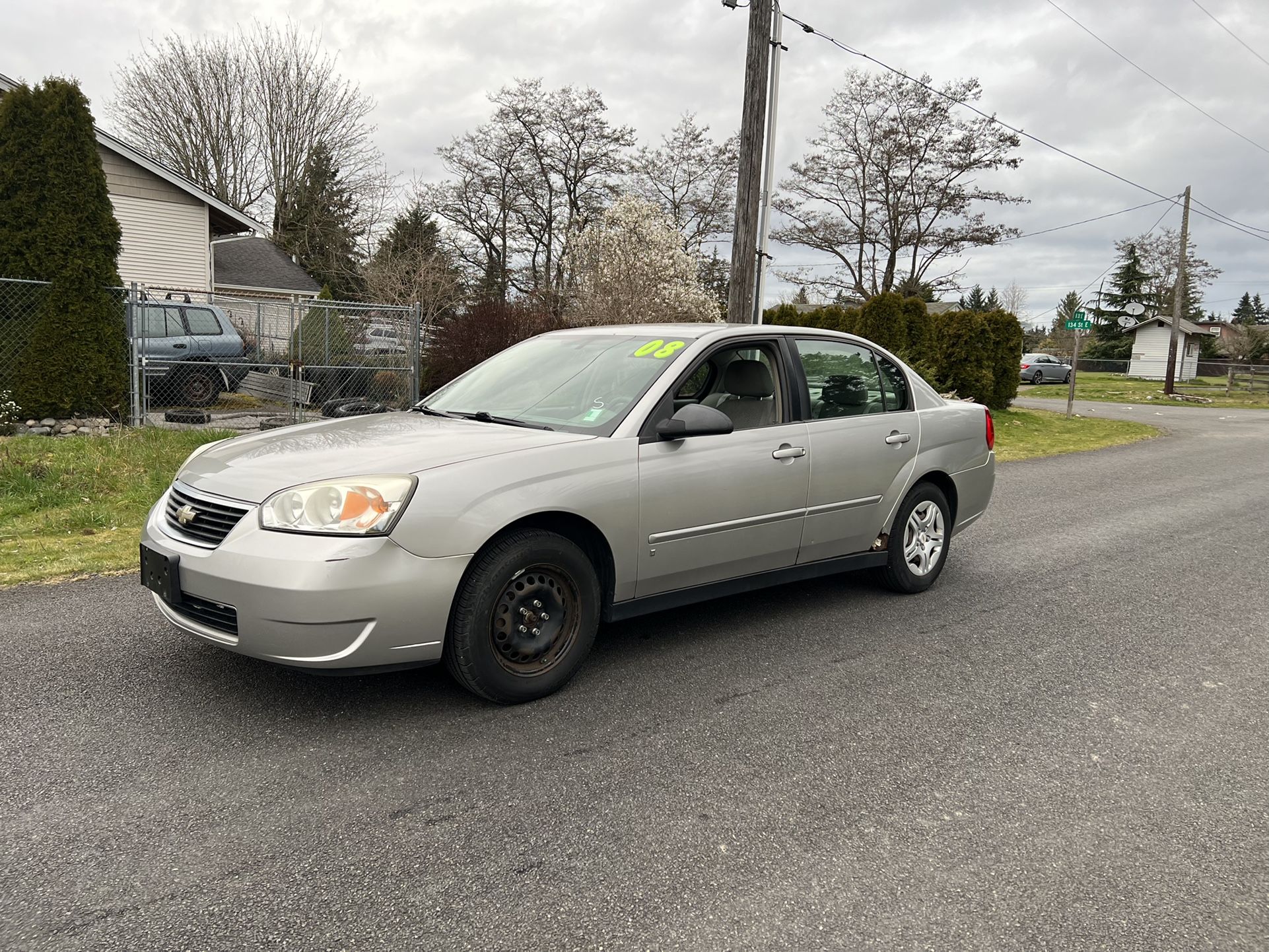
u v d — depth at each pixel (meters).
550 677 3.48
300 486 3.07
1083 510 8.58
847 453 4.60
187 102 34.84
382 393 14.20
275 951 2.00
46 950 1.97
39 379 9.88
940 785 2.94
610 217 27.72
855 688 3.79
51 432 9.89
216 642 3.09
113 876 2.26
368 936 2.06
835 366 4.77
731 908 2.23
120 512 6.62
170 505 3.42
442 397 4.56
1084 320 20.05
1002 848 2.55
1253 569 6.22
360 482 3.05
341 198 36.91
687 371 4.00
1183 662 4.26
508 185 38.94
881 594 5.33
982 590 5.50
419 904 2.20
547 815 2.65
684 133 38.16
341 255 35.59
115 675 3.60
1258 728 3.49
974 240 35.56
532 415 4.02
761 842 2.55
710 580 4.11
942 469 5.23
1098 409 26.33
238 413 12.68
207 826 2.52
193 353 13.47
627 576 3.71
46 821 2.51
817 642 4.38
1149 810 2.81
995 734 3.36
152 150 35.00
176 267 18.97
